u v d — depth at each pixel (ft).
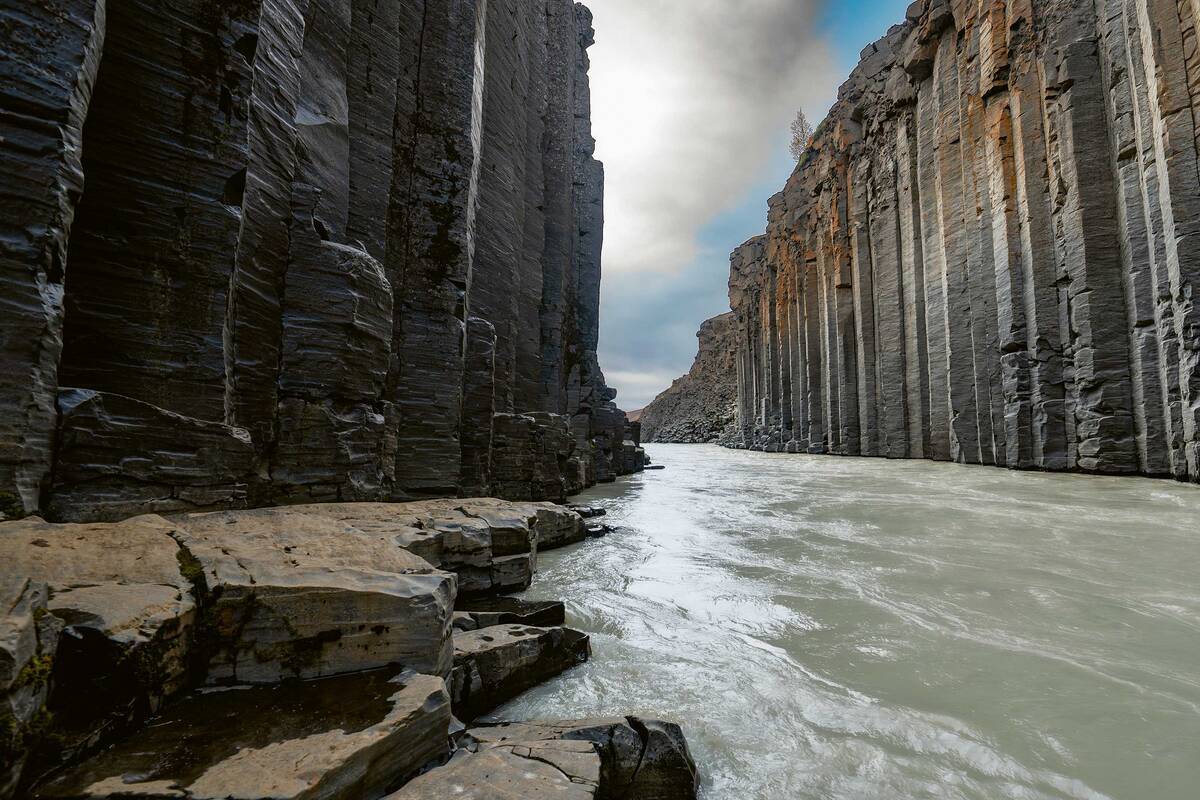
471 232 34.22
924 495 48.60
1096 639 15.57
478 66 36.50
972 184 78.33
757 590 20.63
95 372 13.24
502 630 13.85
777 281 169.48
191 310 14.80
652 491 59.88
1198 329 48.16
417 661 10.30
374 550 12.68
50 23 11.05
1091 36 62.13
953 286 82.17
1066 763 9.78
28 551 8.95
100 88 13.79
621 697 12.28
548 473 43.21
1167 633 15.96
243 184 16.01
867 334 110.01
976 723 11.10
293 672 9.44
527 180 56.18
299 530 13.39
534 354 56.44
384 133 28.17
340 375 20.38
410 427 28.60
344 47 24.97
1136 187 56.13
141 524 11.27
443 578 11.55
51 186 10.88
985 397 74.59
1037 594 19.67
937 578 21.95
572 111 80.28
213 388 15.01
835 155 121.39
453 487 29.58
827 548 27.99
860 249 111.65
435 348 29.99
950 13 84.43
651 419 373.81
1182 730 10.81
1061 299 63.26
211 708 8.30
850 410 115.96
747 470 91.40
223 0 15.78
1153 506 38.42
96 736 7.03
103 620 7.67
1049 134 65.10
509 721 10.93
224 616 9.25
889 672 13.55
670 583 21.66
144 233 14.17
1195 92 49.78
